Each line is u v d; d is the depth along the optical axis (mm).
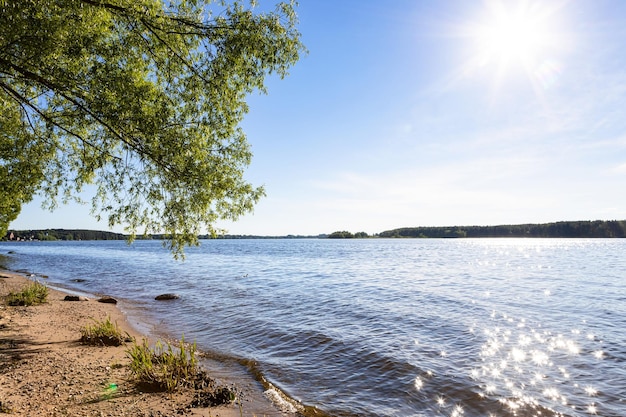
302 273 35531
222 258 63500
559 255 66125
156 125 8391
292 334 12297
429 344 11117
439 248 105938
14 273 36469
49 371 8172
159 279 30531
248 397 7375
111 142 9922
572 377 8547
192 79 9445
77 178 10859
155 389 7336
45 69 7844
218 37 9094
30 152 10453
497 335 12242
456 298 20031
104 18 7500
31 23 6574
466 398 7426
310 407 6992
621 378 8469
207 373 8789
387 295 21156
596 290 23234
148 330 13125
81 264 49656
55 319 14070
